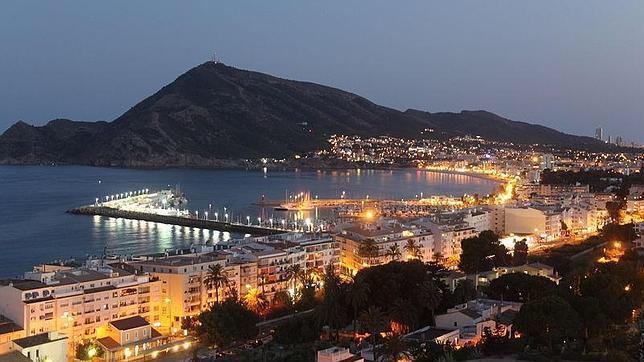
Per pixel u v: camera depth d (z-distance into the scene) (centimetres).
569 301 19862
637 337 19225
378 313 19950
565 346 18138
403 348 17512
